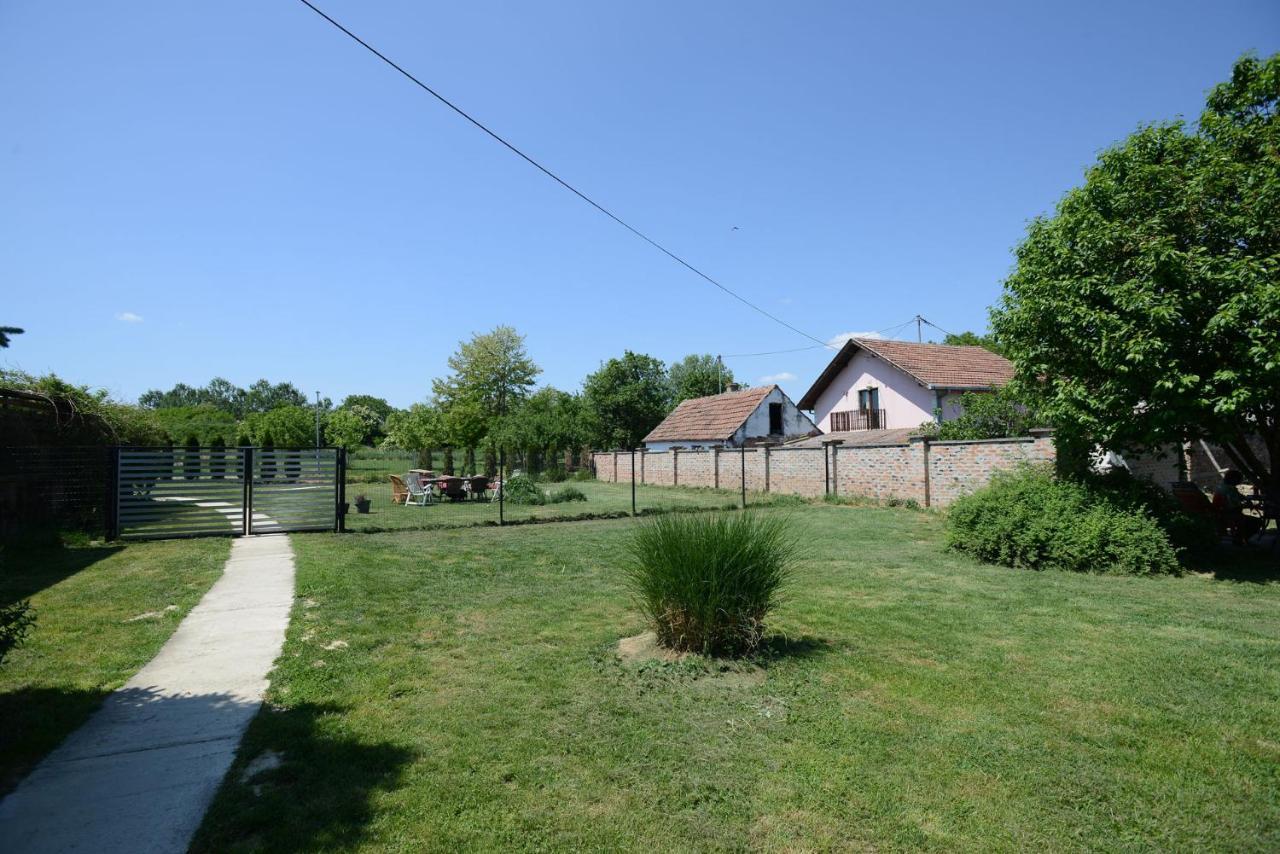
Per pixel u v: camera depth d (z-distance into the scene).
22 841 2.77
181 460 11.95
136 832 2.84
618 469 32.62
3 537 10.31
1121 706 4.13
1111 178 8.67
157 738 3.75
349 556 9.70
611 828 2.87
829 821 2.92
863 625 5.95
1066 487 9.33
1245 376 7.42
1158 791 3.15
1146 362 7.63
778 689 4.43
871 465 17.66
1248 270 7.11
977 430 17.28
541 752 3.54
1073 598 6.99
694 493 23.75
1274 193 7.23
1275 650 5.20
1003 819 2.93
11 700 4.25
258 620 6.17
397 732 3.79
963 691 4.37
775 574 5.39
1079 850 2.73
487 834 2.82
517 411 46.09
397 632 5.78
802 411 34.00
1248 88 8.23
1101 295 8.32
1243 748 3.59
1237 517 9.66
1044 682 4.52
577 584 7.76
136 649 5.30
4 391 10.43
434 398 55.34
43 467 11.26
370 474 29.97
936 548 10.33
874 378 29.23
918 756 3.49
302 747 3.60
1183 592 7.27
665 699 4.26
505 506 18.97
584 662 4.97
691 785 3.22
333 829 2.84
